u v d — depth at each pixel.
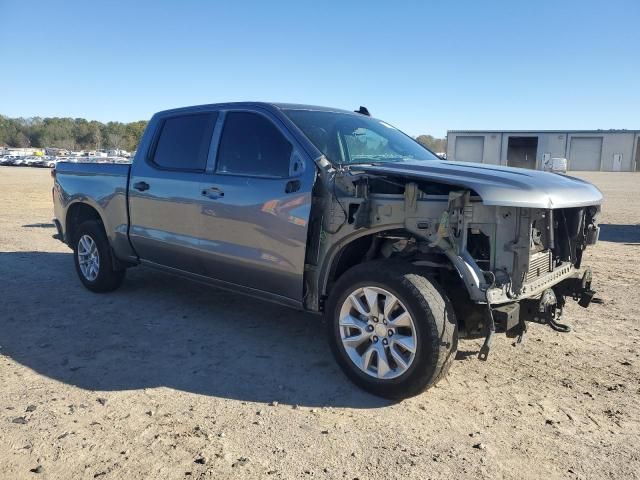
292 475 2.93
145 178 5.52
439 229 3.58
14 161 72.00
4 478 2.86
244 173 4.64
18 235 10.75
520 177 3.84
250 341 4.95
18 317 5.53
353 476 2.93
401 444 3.25
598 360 4.57
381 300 3.83
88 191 6.21
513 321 3.60
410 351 3.64
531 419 3.58
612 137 60.53
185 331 5.18
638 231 12.76
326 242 4.11
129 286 6.74
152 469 2.96
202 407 3.68
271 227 4.35
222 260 4.77
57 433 3.30
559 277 4.23
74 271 7.59
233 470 2.96
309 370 4.32
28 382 4.02
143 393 3.88
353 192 3.94
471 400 3.84
